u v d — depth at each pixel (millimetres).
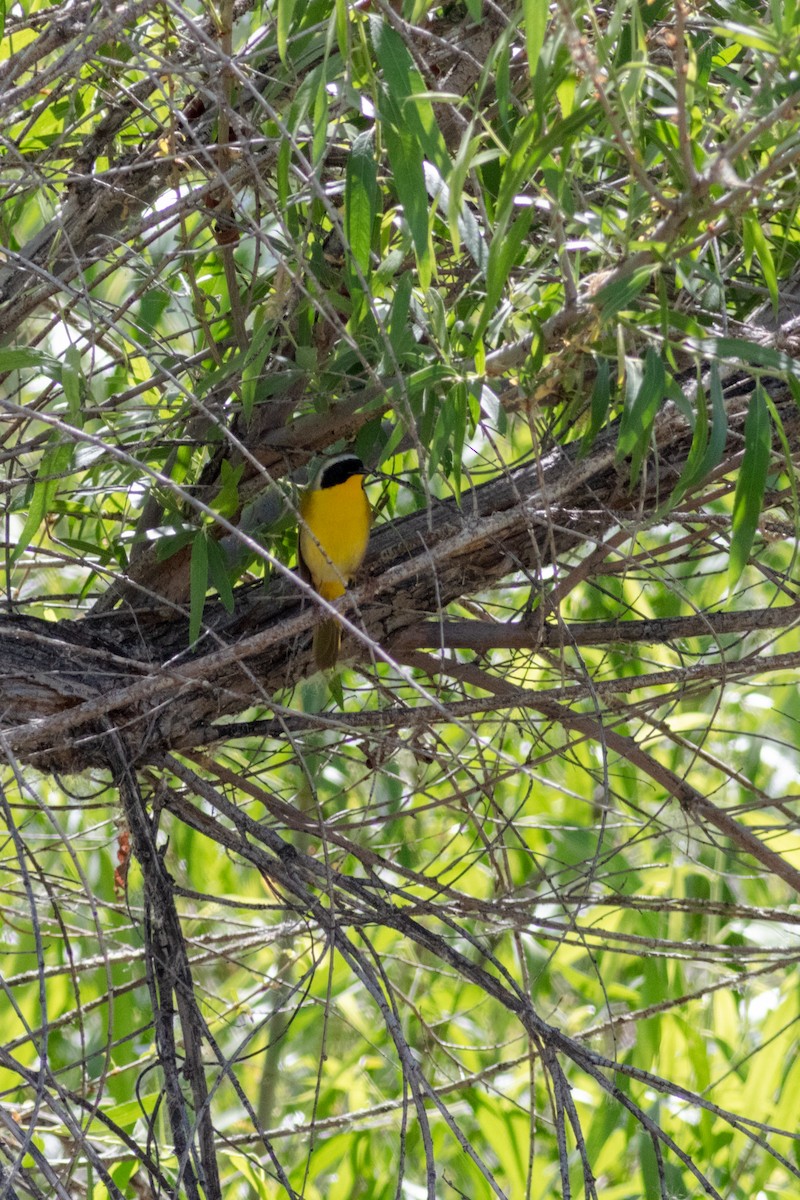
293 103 5449
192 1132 5164
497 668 7969
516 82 6652
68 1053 10625
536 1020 5871
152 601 7215
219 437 6824
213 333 8203
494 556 7301
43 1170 4340
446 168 5020
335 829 7047
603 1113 9516
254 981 11031
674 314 5262
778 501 7215
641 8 6188
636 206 5164
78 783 8375
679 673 6828
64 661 6617
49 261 6305
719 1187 9867
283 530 7387
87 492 6441
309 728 7062
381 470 8609
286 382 6441
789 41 4613
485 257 5285
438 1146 10242
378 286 5449
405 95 4918
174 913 6332
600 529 7195
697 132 5383
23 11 7926
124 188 6949
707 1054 10758
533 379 5492
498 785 10422
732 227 5336
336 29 5164
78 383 5676
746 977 6914
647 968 10430
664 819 10039
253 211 7523
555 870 10977
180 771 6785
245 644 5855
